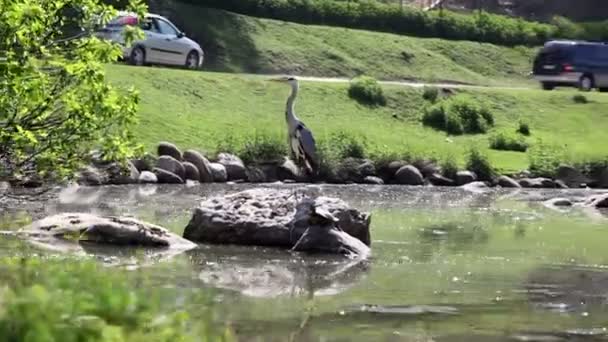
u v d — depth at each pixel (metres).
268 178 28.56
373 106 36.31
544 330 9.94
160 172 26.52
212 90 33.47
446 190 28.81
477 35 55.47
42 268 6.37
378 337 9.34
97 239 14.91
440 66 49.34
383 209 22.78
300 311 10.43
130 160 26.20
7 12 11.43
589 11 67.31
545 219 21.62
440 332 9.67
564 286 12.83
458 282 12.91
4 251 13.58
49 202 20.58
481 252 15.99
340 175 29.34
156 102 31.14
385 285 12.50
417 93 37.69
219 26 46.59
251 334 9.13
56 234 15.12
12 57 11.59
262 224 15.59
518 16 65.25
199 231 15.73
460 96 38.41
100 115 12.67
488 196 27.38
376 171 30.09
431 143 34.06
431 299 11.52
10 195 21.17
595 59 45.94
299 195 16.36
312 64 45.88
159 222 18.03
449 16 55.53
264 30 47.59
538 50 51.62
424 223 20.14
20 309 4.59
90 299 4.83
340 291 11.90
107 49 13.02
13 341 4.48
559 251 16.33
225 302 10.55
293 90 22.42
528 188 30.53
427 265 14.38
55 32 13.27
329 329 9.62
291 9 51.59
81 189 23.61
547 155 32.72
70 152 13.01
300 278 12.81
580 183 31.56
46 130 12.73
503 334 9.70
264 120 32.59
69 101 12.52
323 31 48.91
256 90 34.69
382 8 54.22
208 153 28.67
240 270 13.17
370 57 47.88
